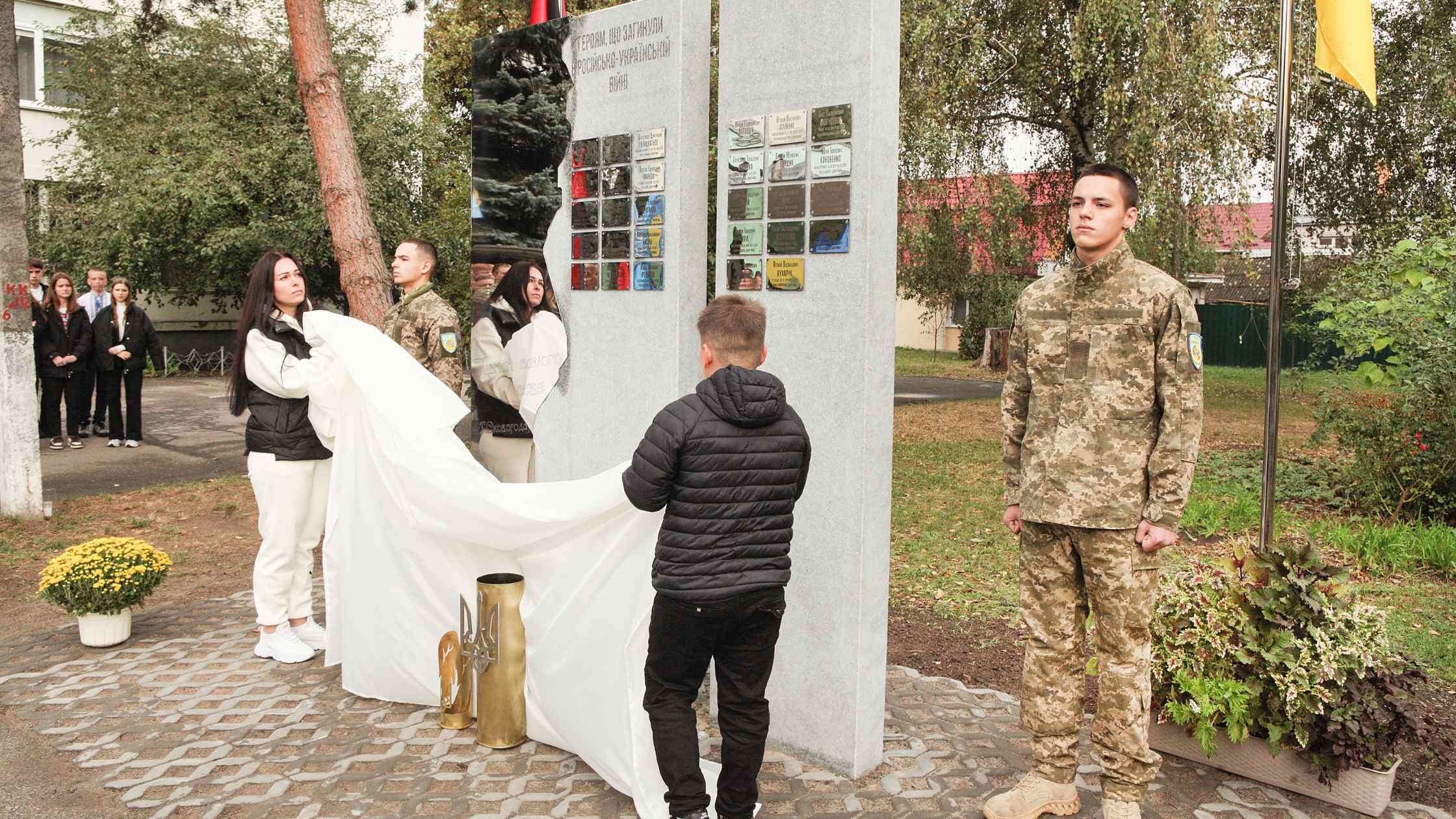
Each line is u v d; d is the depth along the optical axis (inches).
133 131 667.4
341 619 173.2
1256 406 644.7
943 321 1183.6
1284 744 135.5
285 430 182.5
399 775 139.8
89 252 678.5
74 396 441.1
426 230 631.8
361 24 738.2
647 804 125.2
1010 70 526.6
